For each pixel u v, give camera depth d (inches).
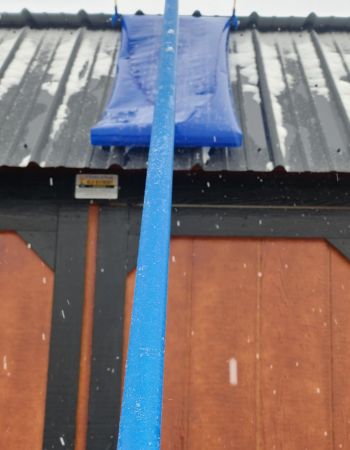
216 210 141.5
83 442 132.3
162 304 64.6
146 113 136.9
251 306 138.9
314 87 160.2
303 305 138.8
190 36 169.9
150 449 54.0
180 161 130.7
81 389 134.7
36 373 136.2
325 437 133.2
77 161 130.6
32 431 134.0
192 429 133.5
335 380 135.6
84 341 136.6
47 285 139.6
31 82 162.4
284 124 143.5
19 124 143.6
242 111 149.4
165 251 69.8
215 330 137.9
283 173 131.3
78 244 140.3
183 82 151.2
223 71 155.7
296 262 140.5
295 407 134.4
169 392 135.0
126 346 136.2
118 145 131.1
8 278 140.5
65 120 145.3
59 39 189.0
